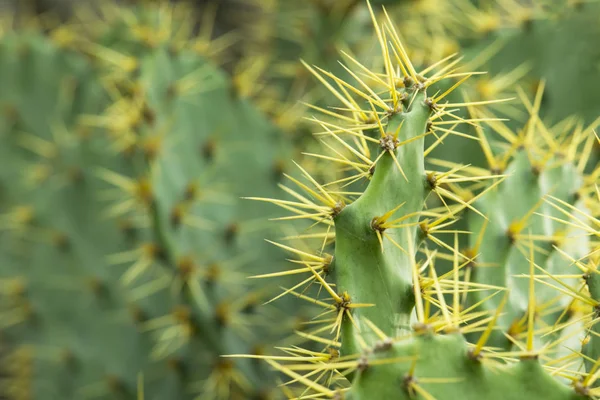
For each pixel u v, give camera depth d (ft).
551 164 2.28
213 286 2.85
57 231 3.45
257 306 2.90
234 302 2.89
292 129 3.29
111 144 3.43
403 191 1.91
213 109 3.10
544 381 1.80
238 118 3.14
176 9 4.33
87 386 3.29
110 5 4.56
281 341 2.89
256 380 2.86
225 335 2.84
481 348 1.79
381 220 1.87
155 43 3.10
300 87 3.54
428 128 1.98
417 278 1.85
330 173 2.82
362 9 3.43
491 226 2.19
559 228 2.25
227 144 3.10
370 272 1.88
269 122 3.19
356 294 1.87
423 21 3.34
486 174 2.28
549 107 2.79
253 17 5.12
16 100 3.71
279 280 2.94
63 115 3.67
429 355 1.78
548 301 2.18
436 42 2.85
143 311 3.10
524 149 2.27
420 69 2.61
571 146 2.34
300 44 3.77
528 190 2.24
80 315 3.36
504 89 2.79
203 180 2.99
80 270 3.39
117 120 3.09
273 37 3.85
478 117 2.41
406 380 1.76
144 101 2.95
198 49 3.39
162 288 3.09
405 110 1.96
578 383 1.82
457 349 1.79
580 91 2.78
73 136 3.52
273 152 3.15
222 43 5.23
